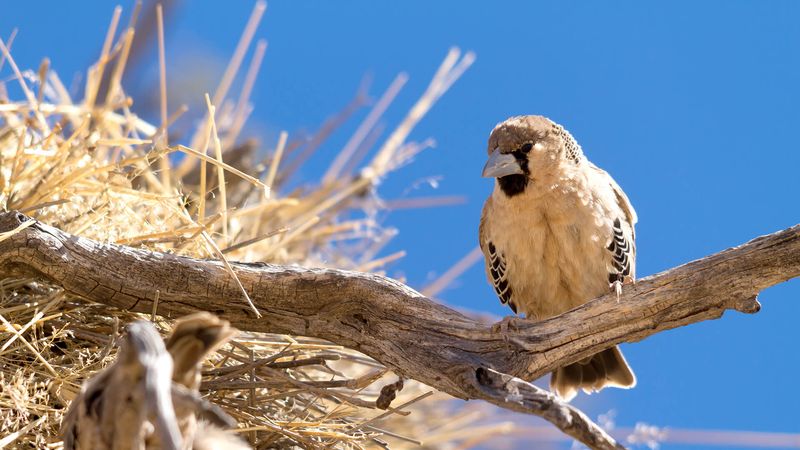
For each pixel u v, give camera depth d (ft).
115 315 28.99
